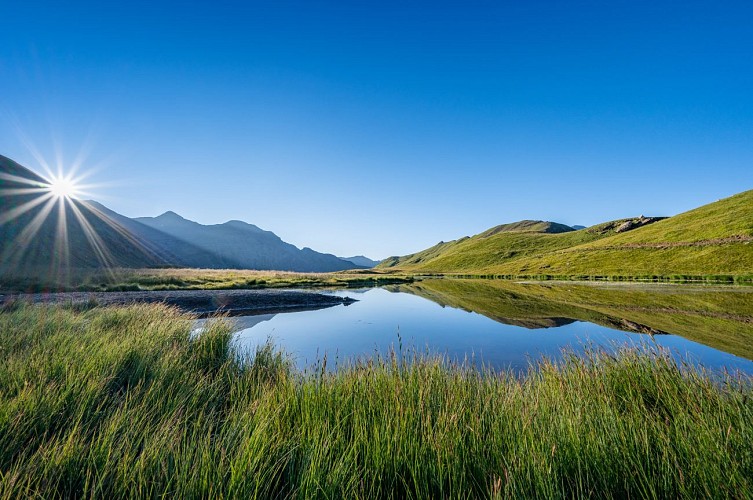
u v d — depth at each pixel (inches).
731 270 2016.5
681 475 109.0
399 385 178.9
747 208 2883.9
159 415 157.5
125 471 103.2
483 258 5634.8
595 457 121.9
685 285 1728.6
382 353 405.4
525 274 3284.9
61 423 140.3
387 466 120.0
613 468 119.0
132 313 415.8
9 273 1430.9
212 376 248.2
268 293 1207.6
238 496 99.3
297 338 509.7
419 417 149.1
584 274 2677.2
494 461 124.0
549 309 890.1
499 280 2982.3
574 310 858.8
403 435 130.9
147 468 108.7
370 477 117.2
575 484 113.3
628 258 2856.8
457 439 128.2
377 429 134.3
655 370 206.2
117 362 210.7
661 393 185.0
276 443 129.6
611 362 225.9
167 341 296.2
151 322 353.4
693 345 445.4
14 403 135.8
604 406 160.7
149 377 206.2
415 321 694.5
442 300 1197.1
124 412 141.3
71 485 104.8
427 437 128.9
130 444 117.6
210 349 290.0
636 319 702.5
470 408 161.2
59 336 264.8
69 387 154.5
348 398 168.9
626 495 111.2
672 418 165.0
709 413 154.4
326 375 208.7
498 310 878.4
